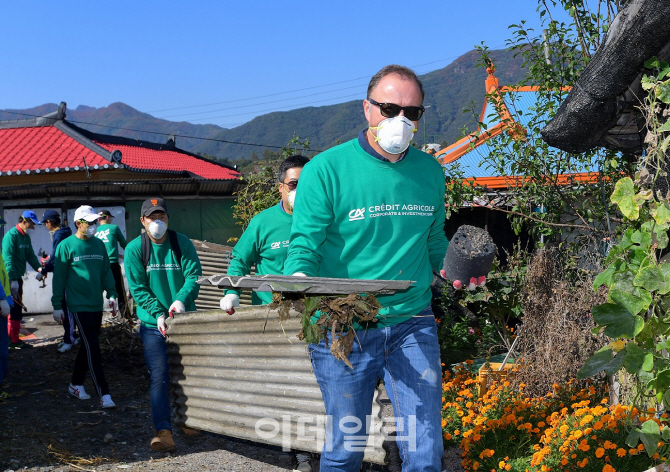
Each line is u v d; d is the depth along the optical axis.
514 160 6.99
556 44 6.67
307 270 2.74
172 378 5.16
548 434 4.30
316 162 2.85
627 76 3.99
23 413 6.10
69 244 6.37
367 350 2.81
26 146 16.64
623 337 3.08
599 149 6.40
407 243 2.84
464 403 5.47
